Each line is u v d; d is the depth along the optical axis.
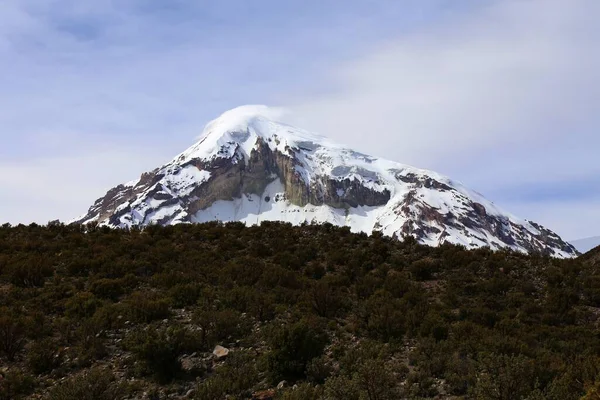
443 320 20.91
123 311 20.45
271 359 15.28
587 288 26.55
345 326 20.59
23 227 38.22
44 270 25.69
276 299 23.52
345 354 16.34
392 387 13.70
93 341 17.05
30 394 13.97
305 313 21.48
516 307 24.55
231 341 17.95
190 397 13.74
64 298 22.19
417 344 18.17
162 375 14.90
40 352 15.93
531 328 21.19
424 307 22.47
